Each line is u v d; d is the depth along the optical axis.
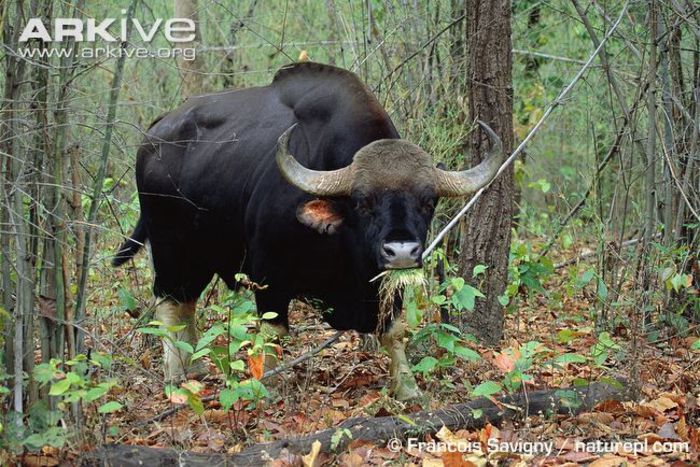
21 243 4.35
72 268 5.39
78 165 4.68
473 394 4.70
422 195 5.32
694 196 6.86
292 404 5.34
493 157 5.70
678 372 5.85
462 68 7.90
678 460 4.45
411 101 7.75
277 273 5.91
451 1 8.07
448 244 7.69
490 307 6.63
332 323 6.08
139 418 5.13
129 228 7.71
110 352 5.39
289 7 10.65
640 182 9.41
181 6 9.12
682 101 7.38
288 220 5.70
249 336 4.84
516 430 4.85
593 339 6.52
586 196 7.96
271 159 5.97
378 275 5.25
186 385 4.40
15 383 4.27
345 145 5.71
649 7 6.89
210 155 6.48
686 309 7.12
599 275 7.10
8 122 4.48
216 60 10.77
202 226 6.61
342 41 8.59
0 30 4.38
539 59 10.85
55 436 4.06
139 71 9.84
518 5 10.50
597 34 9.45
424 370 5.19
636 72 8.98
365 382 6.05
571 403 4.99
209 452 4.52
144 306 7.03
